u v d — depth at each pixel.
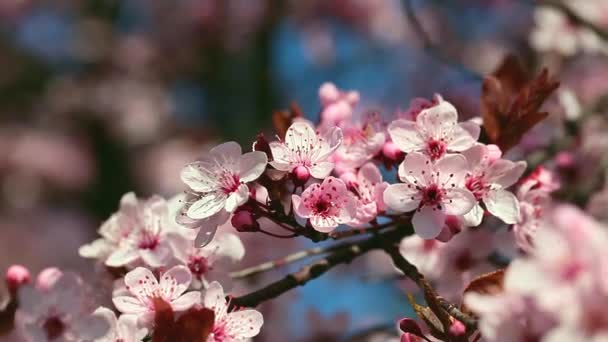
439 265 0.58
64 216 1.29
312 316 0.68
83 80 1.39
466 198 0.53
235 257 0.56
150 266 0.56
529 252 0.55
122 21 1.45
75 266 1.21
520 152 0.68
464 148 0.54
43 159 1.35
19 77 1.38
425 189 0.53
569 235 0.46
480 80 0.69
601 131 0.68
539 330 0.47
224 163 0.54
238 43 1.28
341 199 0.53
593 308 0.45
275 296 0.55
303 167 0.53
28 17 1.44
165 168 1.29
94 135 1.37
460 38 1.34
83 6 1.44
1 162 1.35
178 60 1.38
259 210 0.53
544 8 0.75
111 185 1.30
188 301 0.53
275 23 1.30
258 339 0.67
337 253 0.56
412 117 0.56
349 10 1.38
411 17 0.69
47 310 0.54
